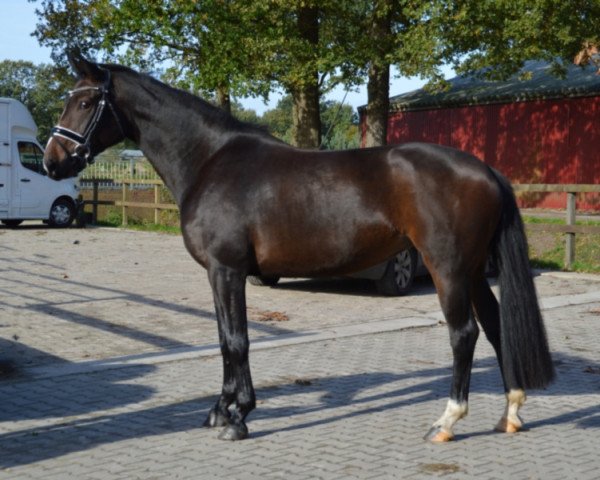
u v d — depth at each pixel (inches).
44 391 256.5
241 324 211.9
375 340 344.5
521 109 1133.7
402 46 814.5
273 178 211.3
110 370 284.0
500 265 208.1
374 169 205.8
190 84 868.6
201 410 236.2
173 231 861.2
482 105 1186.6
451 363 301.3
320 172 209.5
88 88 223.8
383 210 203.9
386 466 188.2
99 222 975.6
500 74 861.2
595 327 381.1
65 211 911.7
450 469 185.8
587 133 1051.9
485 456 195.6
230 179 214.2
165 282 499.2
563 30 738.2
